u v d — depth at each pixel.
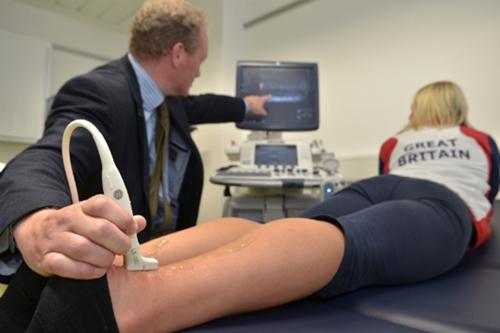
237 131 2.60
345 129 2.29
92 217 0.43
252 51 2.79
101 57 3.09
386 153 1.48
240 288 0.53
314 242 0.64
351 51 2.28
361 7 2.24
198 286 0.50
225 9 2.71
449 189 1.11
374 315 0.66
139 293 0.47
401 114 2.04
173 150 1.43
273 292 0.57
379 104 2.14
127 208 0.48
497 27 1.72
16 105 2.51
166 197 1.35
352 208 1.10
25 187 0.56
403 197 1.07
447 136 1.33
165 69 1.34
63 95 1.04
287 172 1.67
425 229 0.88
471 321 0.62
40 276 0.48
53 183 0.61
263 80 1.99
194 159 1.44
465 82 1.82
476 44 1.79
